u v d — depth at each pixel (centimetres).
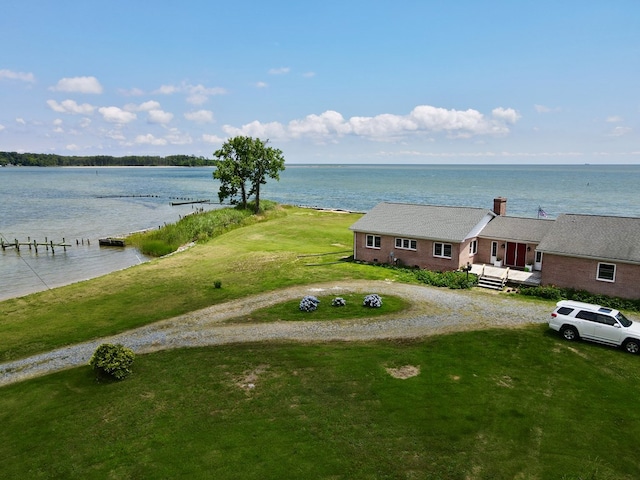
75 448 1423
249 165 7194
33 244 5578
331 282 3294
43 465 1348
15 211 9206
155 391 1758
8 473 1316
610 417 1559
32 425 1558
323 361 1980
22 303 2989
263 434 1468
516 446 1408
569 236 2988
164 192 14875
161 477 1284
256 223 6394
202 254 4431
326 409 1605
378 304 2686
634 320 2469
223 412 1598
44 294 3181
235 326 2452
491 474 1288
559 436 1456
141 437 1467
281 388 1752
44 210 9438
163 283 3388
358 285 3206
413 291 3042
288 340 2238
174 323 2527
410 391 1722
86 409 1644
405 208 4034
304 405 1633
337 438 1445
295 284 3250
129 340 2298
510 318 2508
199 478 1277
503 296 2931
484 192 13938
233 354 2081
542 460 1345
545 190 14600
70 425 1547
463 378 1825
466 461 1341
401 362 1967
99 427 1530
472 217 3625
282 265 3841
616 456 1363
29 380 1894
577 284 2894
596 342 2150
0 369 2014
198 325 2486
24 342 2311
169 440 1448
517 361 1977
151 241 5419
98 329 2469
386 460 1344
